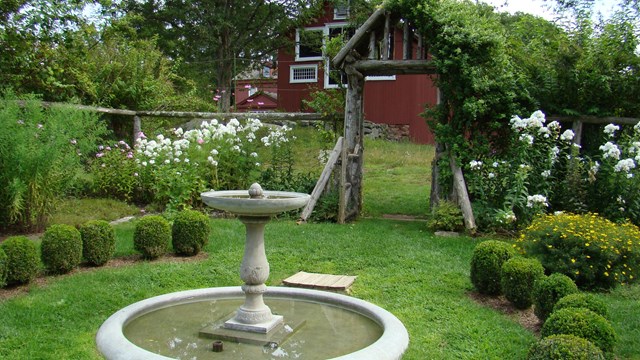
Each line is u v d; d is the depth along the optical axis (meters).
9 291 5.50
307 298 5.39
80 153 8.88
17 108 8.15
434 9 9.11
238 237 8.05
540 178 8.72
